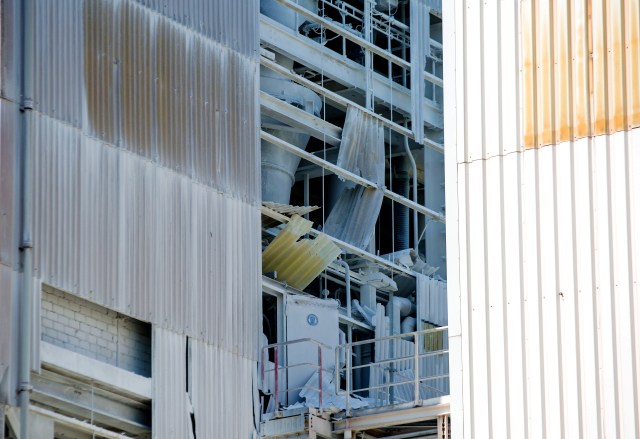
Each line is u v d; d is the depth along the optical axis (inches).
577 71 1836.9
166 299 2342.5
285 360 2677.2
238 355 2427.4
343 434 2423.7
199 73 2475.4
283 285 2753.4
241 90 2541.8
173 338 2338.8
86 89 2294.5
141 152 2353.6
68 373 2191.2
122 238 2298.2
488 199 1854.1
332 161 3083.2
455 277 1856.5
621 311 1769.2
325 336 2741.1
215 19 2522.1
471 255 1851.6
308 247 2815.0
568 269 1801.2
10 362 2108.8
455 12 1913.1
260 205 2527.1
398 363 2955.2
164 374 2314.2
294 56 2962.6
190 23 2476.6
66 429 2228.1
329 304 2768.2
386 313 2992.1
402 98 3095.5
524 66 1863.9
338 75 3014.3
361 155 2997.0
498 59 1879.9
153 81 2397.9
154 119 2385.6
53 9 2272.4
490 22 1892.2
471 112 1882.4
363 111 3009.4
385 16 3107.8
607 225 1790.1
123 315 2297.0
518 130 1854.1
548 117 1840.6
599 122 1815.9
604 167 1804.9
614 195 1795.0
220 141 2484.0
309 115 2945.4
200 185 2436.0
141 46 2390.5
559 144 1829.5
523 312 1813.5
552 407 1781.5
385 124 3041.3
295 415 2427.4
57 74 2257.6
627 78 1812.3
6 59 2193.7
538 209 1828.2
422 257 3137.3
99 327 2265.0
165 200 2375.7
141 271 2314.2
